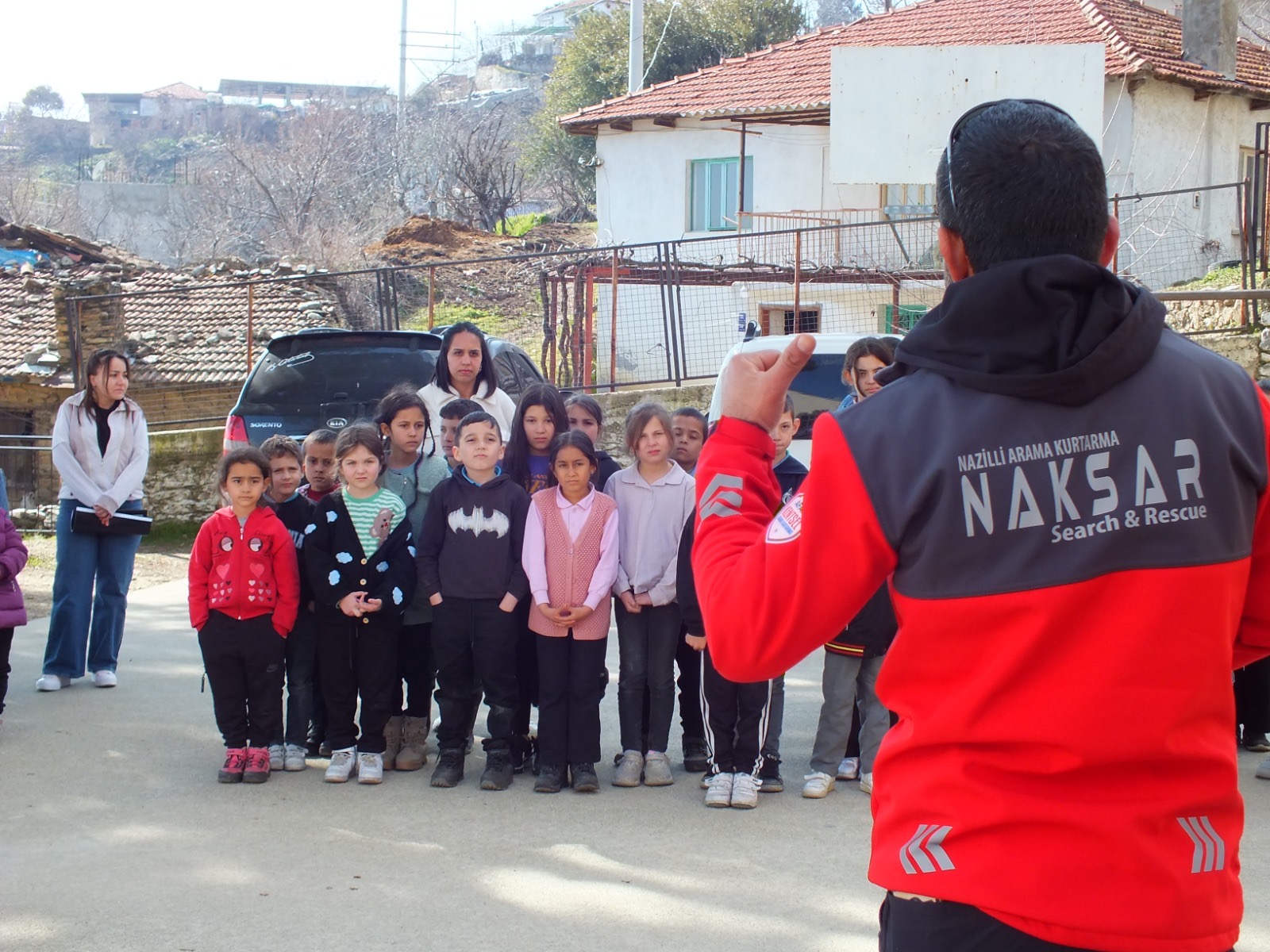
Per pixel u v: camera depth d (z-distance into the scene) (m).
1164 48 21.75
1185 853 1.55
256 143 60.44
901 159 16.89
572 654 5.23
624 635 5.38
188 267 27.19
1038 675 1.55
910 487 1.60
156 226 53.84
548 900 3.95
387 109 59.94
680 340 16.81
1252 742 5.76
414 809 4.92
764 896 4.00
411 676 5.59
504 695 5.25
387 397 5.78
